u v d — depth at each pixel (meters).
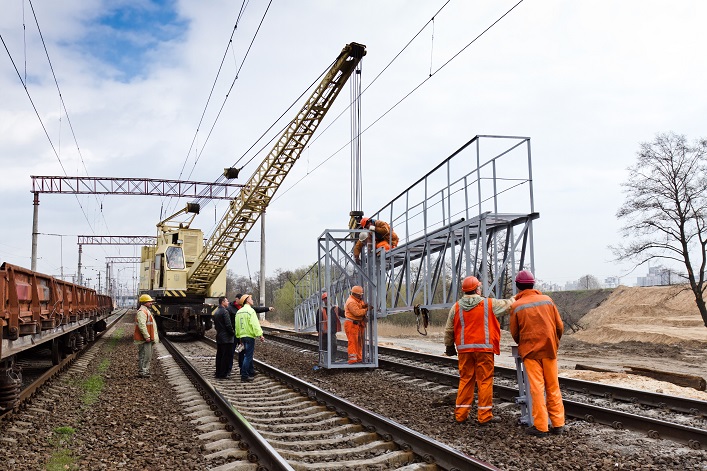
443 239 12.91
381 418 7.68
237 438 7.47
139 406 9.98
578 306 60.72
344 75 24.30
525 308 7.80
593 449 6.86
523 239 10.70
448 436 7.57
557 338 7.88
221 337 14.00
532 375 7.69
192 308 26.81
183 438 7.61
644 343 29.73
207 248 27.02
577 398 10.22
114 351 20.83
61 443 7.38
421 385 12.19
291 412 9.38
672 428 7.28
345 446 7.23
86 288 19.52
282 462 5.75
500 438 7.45
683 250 34.00
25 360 17.55
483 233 10.44
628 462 6.29
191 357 19.03
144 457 6.72
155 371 15.13
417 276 14.05
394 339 30.98
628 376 12.97
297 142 25.53
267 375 14.23
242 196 26.33
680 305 47.72
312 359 18.22
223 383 13.11
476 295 8.43
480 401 8.24
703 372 17.25
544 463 6.29
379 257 16.31
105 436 7.79
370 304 15.38
